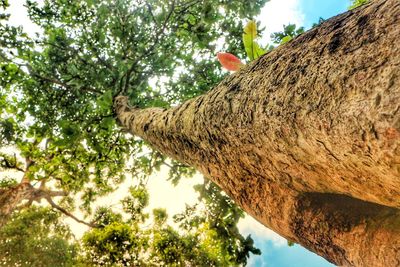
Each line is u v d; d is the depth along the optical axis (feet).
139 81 23.65
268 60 3.87
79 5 24.86
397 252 2.66
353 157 2.39
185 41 25.32
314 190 3.66
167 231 39.47
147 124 9.73
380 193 2.54
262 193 4.63
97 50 23.53
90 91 24.30
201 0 21.36
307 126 2.70
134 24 23.39
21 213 43.60
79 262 43.04
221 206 27.14
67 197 45.27
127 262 40.40
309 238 3.93
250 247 26.11
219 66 26.45
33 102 26.84
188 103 6.49
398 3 2.30
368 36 2.36
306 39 3.30
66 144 16.61
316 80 2.64
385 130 1.93
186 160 7.13
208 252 37.65
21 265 40.42
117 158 29.30
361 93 2.14
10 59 23.31
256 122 3.49
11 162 33.40
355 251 3.15
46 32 26.13
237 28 24.11
